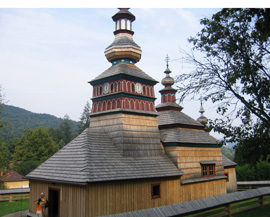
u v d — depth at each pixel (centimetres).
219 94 1310
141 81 2386
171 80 2927
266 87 1195
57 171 1827
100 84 2412
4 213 2062
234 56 1257
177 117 2636
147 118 2312
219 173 2658
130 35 2609
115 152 1980
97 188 1616
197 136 2577
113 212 1673
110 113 2208
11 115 16775
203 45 1322
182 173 2186
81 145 1908
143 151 2147
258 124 1273
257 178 4044
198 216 1590
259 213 1908
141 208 1842
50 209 1842
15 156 6819
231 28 1257
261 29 1044
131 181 1819
